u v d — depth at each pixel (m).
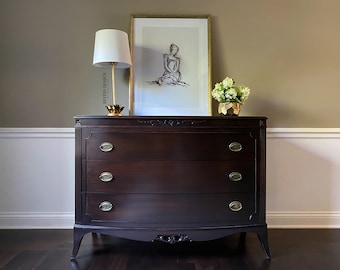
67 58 2.37
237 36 2.38
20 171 2.38
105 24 2.37
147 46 2.36
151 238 1.81
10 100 2.37
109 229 1.82
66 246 2.02
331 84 2.41
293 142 2.41
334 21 2.39
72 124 2.38
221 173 1.84
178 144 1.82
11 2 2.34
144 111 2.34
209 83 2.35
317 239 2.16
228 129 1.84
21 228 2.37
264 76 2.39
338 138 2.40
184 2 2.37
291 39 2.39
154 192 1.82
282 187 2.40
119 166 1.82
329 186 2.41
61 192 2.39
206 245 2.06
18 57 2.36
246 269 1.70
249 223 1.85
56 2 2.35
